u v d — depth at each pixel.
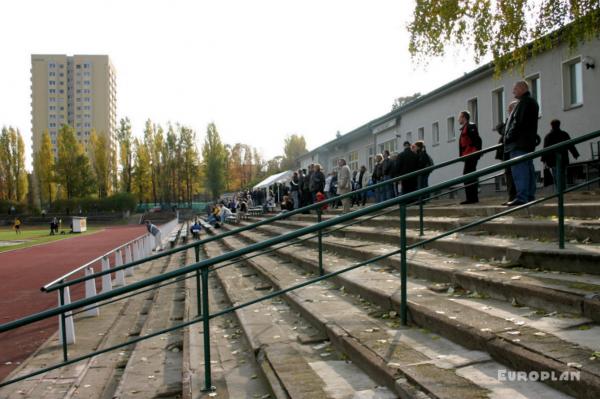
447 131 24.48
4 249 31.30
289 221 18.45
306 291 7.10
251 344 5.34
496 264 5.87
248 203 38.25
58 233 54.31
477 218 8.98
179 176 93.62
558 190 5.44
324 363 4.41
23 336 9.48
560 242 5.46
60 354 7.59
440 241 7.48
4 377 6.80
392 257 7.29
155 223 74.00
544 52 18.16
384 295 5.47
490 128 21.16
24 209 83.25
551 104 17.98
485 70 20.56
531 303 4.41
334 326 5.02
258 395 4.27
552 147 5.21
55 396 5.73
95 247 32.31
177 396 5.03
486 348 3.70
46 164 89.06
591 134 5.25
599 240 5.67
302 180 20.50
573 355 3.17
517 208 5.18
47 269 20.47
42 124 145.88
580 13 11.97
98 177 90.44
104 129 148.38
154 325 8.39
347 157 38.53
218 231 29.45
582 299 3.89
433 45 13.72
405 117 28.70
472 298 5.03
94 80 147.62
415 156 12.62
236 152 112.38
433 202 14.90
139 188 92.88
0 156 91.31
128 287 4.23
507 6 12.59
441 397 3.02
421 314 4.64
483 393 3.03
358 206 20.17
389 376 3.58
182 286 12.38
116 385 5.99
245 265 12.15
